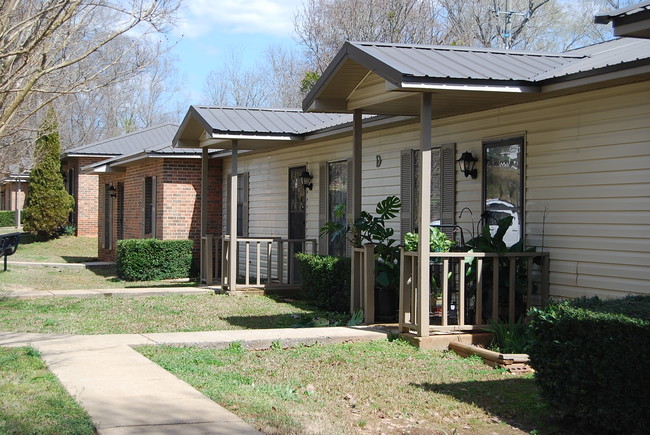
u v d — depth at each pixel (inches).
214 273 746.2
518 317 369.7
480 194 419.8
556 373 233.6
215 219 774.5
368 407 249.8
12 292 569.3
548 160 371.2
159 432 199.9
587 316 222.5
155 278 718.5
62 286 663.8
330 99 407.2
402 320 358.9
